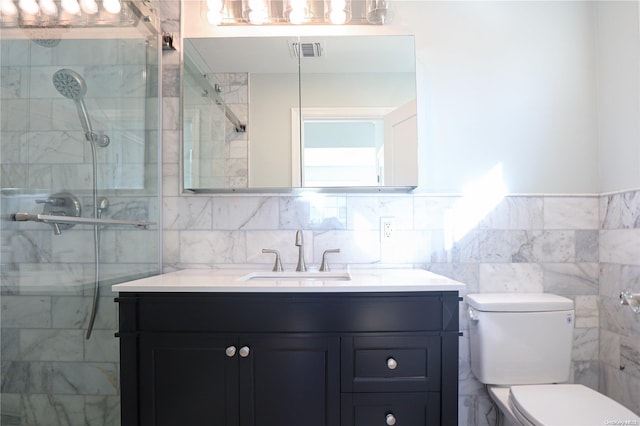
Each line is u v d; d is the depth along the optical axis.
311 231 1.66
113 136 1.41
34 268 1.08
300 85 1.65
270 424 1.16
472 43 1.70
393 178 1.62
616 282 1.53
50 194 1.13
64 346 1.19
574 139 1.68
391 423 1.15
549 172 1.67
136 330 1.18
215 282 1.24
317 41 1.65
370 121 1.63
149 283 1.23
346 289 1.16
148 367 1.18
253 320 1.18
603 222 1.62
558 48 1.70
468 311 1.55
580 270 1.65
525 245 1.66
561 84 1.69
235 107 1.65
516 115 1.69
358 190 1.67
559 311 1.45
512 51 1.70
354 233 1.66
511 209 1.67
